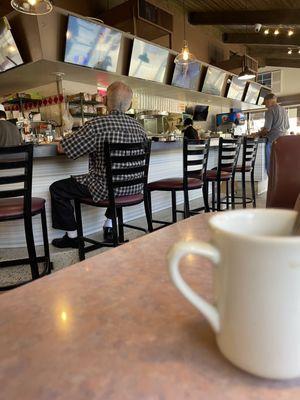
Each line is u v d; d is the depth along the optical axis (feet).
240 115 31.55
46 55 12.72
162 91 21.84
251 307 0.99
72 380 1.04
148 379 1.03
